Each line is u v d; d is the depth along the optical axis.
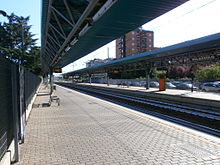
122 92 26.00
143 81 43.19
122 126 7.23
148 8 9.07
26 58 36.12
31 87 13.28
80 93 24.86
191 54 20.00
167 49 18.66
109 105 13.11
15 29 37.62
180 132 6.38
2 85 3.92
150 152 4.67
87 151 4.76
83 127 7.10
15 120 4.27
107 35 13.91
